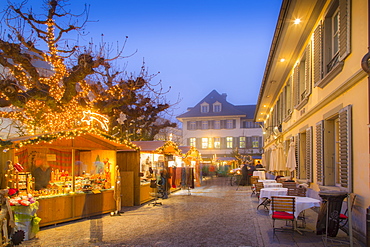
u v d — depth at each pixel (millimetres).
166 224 9344
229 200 14852
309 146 11984
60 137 9539
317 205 7840
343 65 8289
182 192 19031
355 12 7422
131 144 12555
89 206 10719
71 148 10492
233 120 54312
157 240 7477
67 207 9977
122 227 9039
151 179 14398
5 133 20438
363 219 6828
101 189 11383
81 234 8273
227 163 44750
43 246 7195
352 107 7609
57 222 9609
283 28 11711
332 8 9367
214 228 8672
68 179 10547
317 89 10961
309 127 11969
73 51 13750
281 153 17656
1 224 6230
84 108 15523
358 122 7234
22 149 9578
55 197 9609
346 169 7855
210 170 35438
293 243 7023
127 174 13492
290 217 7656
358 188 7199
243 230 8383
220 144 54281
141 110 19188
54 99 13102
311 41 11742
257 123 53656
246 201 14406
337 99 8773
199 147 54875
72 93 13219
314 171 11336
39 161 10008
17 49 11867
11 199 7699
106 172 11906
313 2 9922
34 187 9555
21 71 12914
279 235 7777
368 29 6527
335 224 7086
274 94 23094
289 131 17391
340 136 8297
